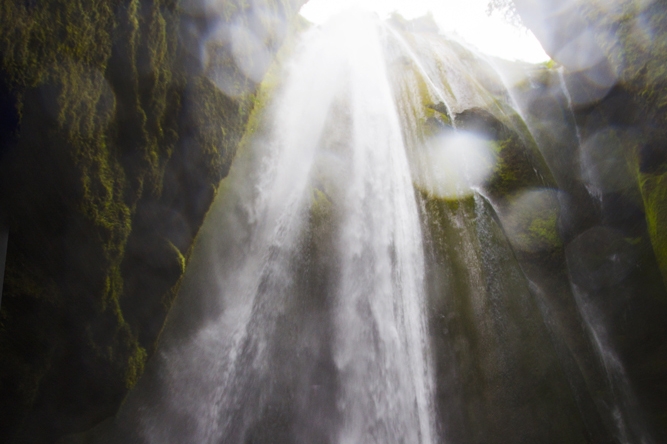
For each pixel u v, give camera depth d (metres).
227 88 4.29
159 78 3.42
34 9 2.52
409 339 6.01
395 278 6.43
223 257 5.26
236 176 5.63
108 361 3.38
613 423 6.12
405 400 5.58
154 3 3.27
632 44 6.20
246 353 5.22
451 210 6.83
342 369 5.55
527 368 5.76
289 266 5.87
